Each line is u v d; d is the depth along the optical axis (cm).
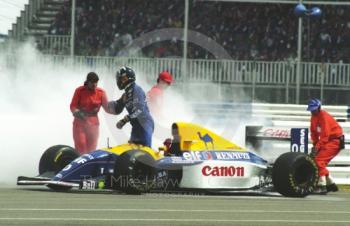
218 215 2900
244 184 3959
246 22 10462
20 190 3859
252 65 8550
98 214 2795
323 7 10475
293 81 8588
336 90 8650
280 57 10306
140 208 3062
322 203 3644
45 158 4028
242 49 10312
